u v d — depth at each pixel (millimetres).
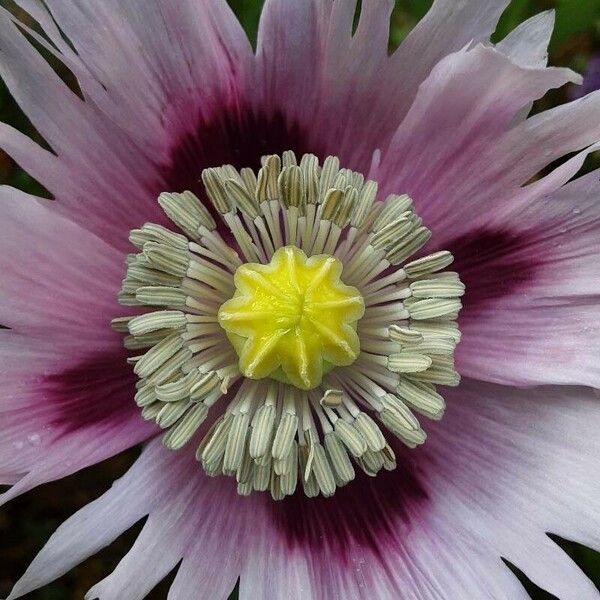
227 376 86
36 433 82
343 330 86
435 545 89
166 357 85
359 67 86
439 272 90
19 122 124
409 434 86
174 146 89
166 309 88
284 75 88
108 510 81
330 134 91
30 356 83
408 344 87
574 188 85
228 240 94
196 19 85
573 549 113
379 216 88
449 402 92
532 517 86
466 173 88
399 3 133
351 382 90
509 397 90
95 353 86
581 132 83
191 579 83
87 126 84
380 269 88
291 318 84
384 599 88
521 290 89
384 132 90
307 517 89
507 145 85
